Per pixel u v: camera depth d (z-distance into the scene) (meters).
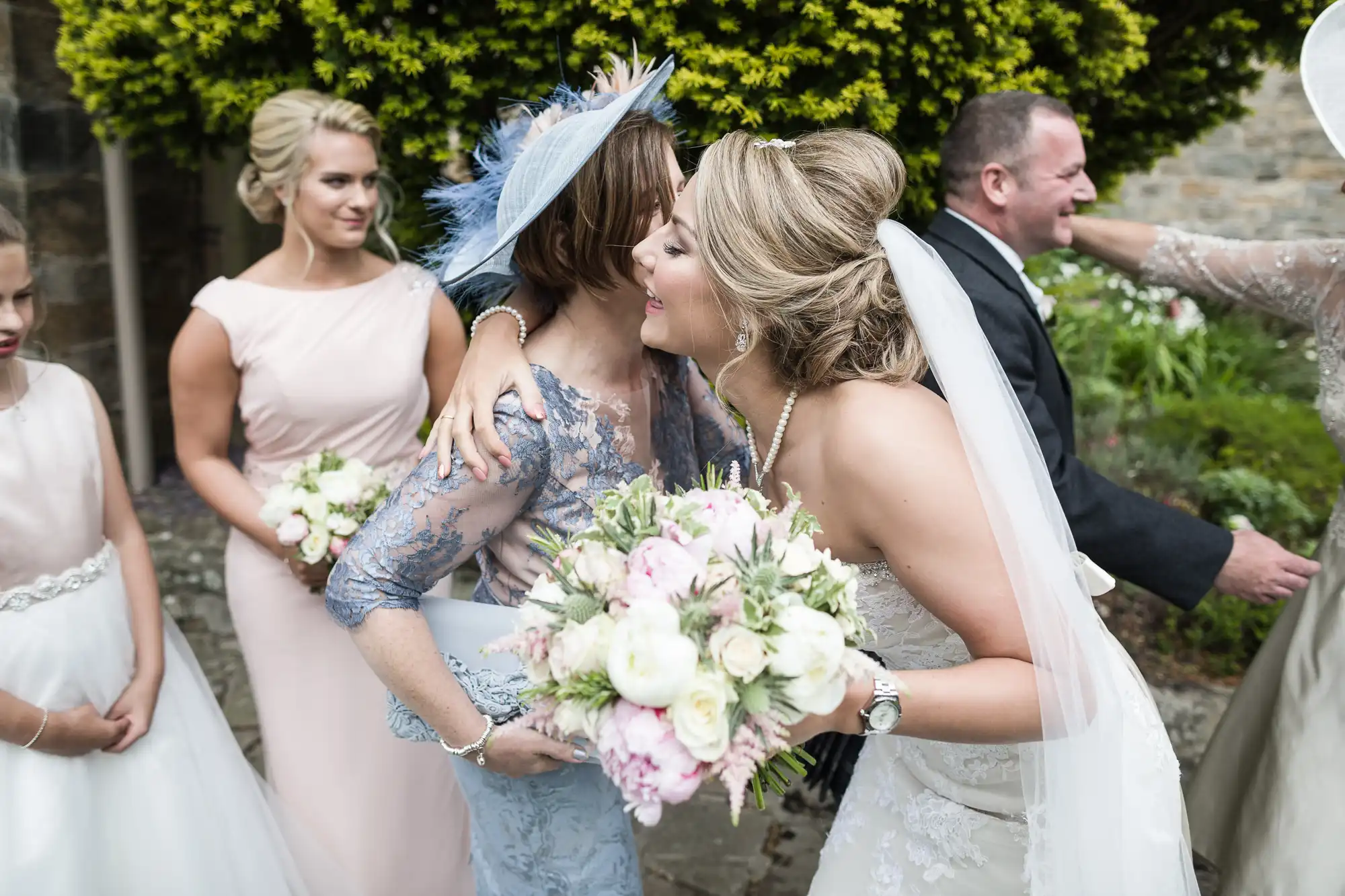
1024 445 1.56
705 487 2.05
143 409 5.54
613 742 1.17
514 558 1.68
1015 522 1.38
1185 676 3.95
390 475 2.56
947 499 1.36
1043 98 2.63
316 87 3.10
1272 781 2.20
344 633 2.44
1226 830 2.44
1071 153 2.58
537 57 2.97
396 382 2.52
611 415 1.71
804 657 1.17
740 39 2.85
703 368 1.59
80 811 1.92
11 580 1.92
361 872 2.38
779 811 3.18
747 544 1.28
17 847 1.83
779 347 1.49
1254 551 2.34
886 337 1.50
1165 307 6.23
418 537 1.54
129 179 5.26
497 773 1.73
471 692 1.65
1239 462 4.98
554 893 1.78
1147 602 4.25
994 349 2.43
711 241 1.44
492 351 1.67
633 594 1.21
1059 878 1.48
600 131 1.54
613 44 2.82
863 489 1.41
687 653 1.15
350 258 2.59
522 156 1.65
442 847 2.47
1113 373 5.86
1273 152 7.32
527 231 1.66
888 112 2.85
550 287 1.71
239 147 3.57
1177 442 5.13
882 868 1.75
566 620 1.25
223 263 6.02
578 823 1.74
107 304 5.41
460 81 2.94
